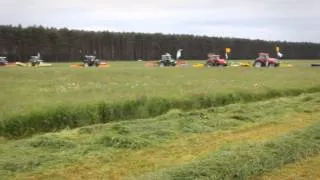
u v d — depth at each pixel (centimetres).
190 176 1213
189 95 2925
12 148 1608
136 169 1416
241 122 2212
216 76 5228
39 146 1642
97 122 2228
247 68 7712
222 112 2466
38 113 2078
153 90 3272
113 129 1928
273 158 1408
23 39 13475
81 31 14562
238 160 1338
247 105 2727
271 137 1825
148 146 1692
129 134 1838
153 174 1262
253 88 3572
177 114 2334
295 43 17900
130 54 15612
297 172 1354
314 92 3791
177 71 6400
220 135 1916
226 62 8912
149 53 15888
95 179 1320
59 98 2680
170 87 3578
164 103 2634
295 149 1511
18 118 1994
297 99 3094
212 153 1505
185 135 1895
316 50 18275
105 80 4425
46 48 13850
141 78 4762
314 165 1420
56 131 2019
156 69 7081
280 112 2522
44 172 1366
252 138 1858
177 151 1636
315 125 1883
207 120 2197
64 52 14188
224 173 1245
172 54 16125
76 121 2158
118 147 1656
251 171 1298
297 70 6850
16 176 1325
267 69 7238
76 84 3875
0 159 1443
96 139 1725
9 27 13300
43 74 5319
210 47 16600
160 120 2192
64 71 6109
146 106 2519
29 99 2622
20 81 4147
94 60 9150
